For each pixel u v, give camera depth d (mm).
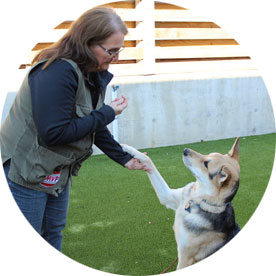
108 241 2930
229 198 2545
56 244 2348
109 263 2664
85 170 4363
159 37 5199
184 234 2562
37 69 1836
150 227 3129
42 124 1749
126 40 5109
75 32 1830
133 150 2723
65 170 2078
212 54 5480
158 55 5219
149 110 5199
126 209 3428
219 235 2557
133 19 5016
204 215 2541
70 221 3219
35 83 1781
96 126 1893
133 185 3936
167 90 5262
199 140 5559
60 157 1935
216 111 5574
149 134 5254
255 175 4164
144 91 5141
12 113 1981
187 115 5418
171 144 5398
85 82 1919
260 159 4652
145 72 5188
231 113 5664
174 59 5469
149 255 2760
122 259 2709
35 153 1915
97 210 3410
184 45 5379
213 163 2545
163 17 5141
